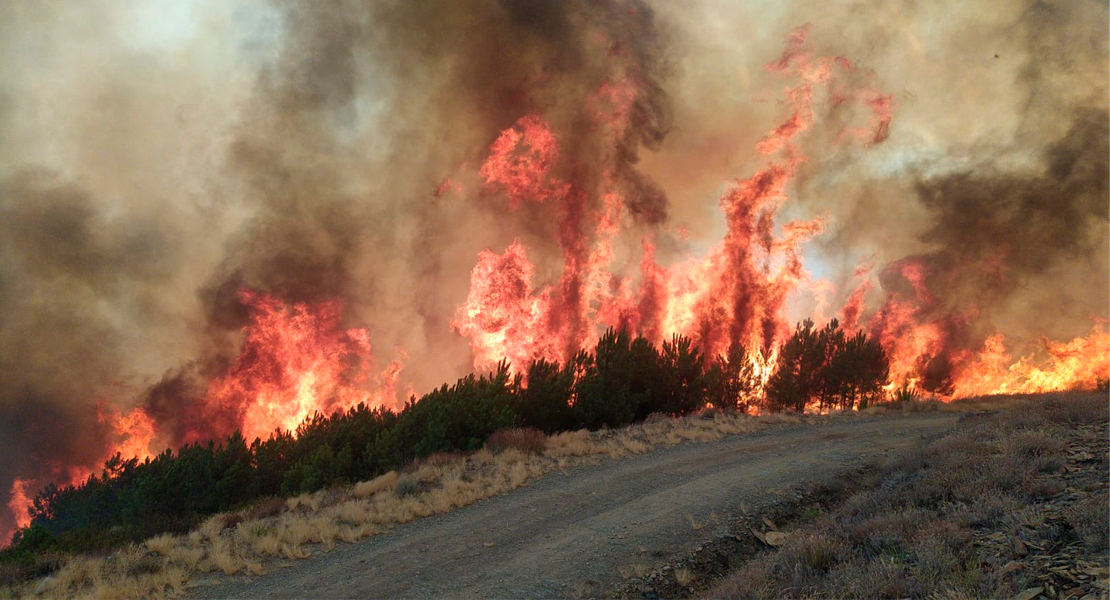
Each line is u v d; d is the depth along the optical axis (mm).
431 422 19328
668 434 20406
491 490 15188
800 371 27656
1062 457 10500
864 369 27609
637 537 11570
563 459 17672
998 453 11875
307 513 14516
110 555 12789
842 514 11375
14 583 11195
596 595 9648
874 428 20531
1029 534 8148
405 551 11789
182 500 19609
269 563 11617
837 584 8188
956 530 8680
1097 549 7375
